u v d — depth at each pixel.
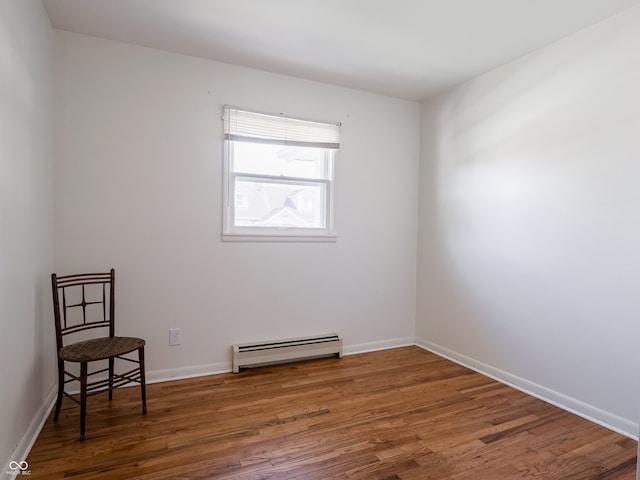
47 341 2.29
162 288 2.77
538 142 2.62
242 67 2.97
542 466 1.82
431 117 3.63
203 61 2.85
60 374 2.15
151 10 2.21
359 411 2.35
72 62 2.49
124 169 2.64
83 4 2.16
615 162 2.18
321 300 3.35
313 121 3.24
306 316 3.29
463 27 2.35
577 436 2.10
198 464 1.78
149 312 2.74
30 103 1.95
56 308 2.14
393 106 3.64
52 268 2.42
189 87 2.81
